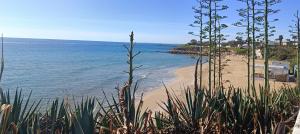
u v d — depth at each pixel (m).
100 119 4.80
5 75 53.03
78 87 42.12
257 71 64.94
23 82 45.88
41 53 125.19
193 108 5.30
